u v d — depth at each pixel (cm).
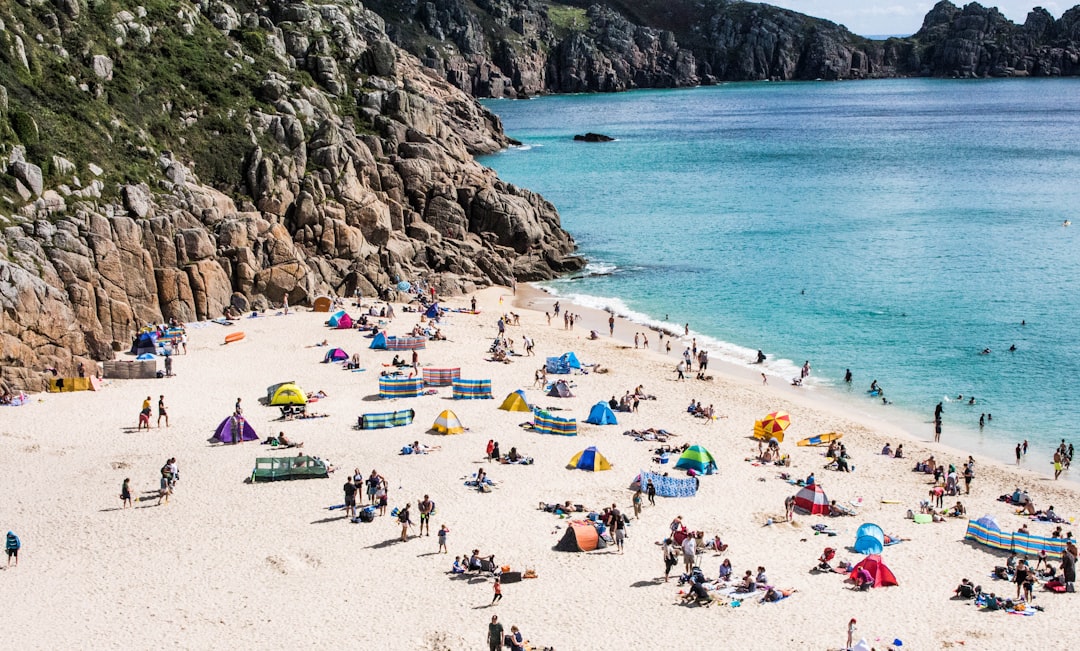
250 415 6319
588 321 9150
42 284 6850
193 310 8356
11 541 4381
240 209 9262
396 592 4172
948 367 7769
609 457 5738
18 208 7319
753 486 5381
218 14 11569
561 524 4831
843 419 6650
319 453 5706
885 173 18675
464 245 10725
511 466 5559
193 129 9650
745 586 4209
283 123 10081
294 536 4678
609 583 4278
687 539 4356
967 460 5941
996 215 14100
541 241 11300
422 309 9131
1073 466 5897
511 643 3647
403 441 5919
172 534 4678
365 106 11812
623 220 14138
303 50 11906
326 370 7281
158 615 3966
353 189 9956
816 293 10088
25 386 6600
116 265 7694
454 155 12231
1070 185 16662
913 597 4181
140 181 8469
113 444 5778
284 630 3869
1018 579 4178
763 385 7369
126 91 9462
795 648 3775
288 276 8925
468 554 4509
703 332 8794
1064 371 7625
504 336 8325
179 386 6850
